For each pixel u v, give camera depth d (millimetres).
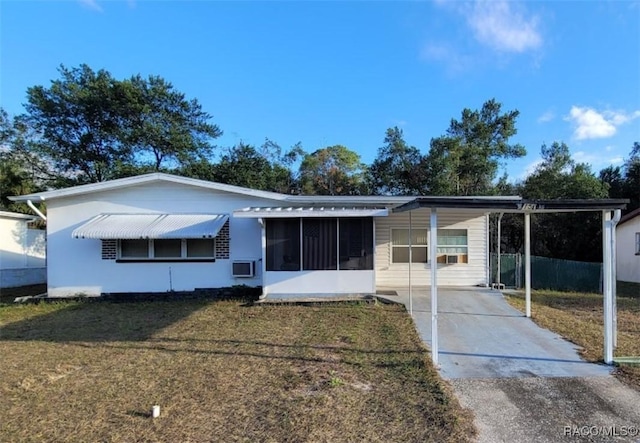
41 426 4781
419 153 33719
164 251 14727
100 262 14602
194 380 6250
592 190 27375
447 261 16156
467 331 9195
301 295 13055
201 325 10109
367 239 13195
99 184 14305
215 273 14695
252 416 4992
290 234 13141
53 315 11672
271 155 42406
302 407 5242
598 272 17938
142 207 14844
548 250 29516
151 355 7605
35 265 20766
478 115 37406
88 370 6789
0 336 9234
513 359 7246
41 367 6961
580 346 7969
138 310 12297
